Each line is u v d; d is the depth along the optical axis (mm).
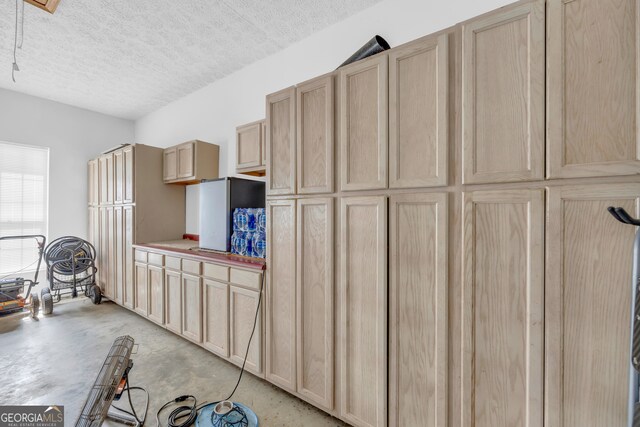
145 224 3387
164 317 2824
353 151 1540
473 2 1796
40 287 3980
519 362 1107
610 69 938
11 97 3646
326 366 1662
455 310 1258
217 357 2418
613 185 942
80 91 3691
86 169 4281
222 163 3348
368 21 2217
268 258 1943
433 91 1282
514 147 1098
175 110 3979
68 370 2199
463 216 1215
